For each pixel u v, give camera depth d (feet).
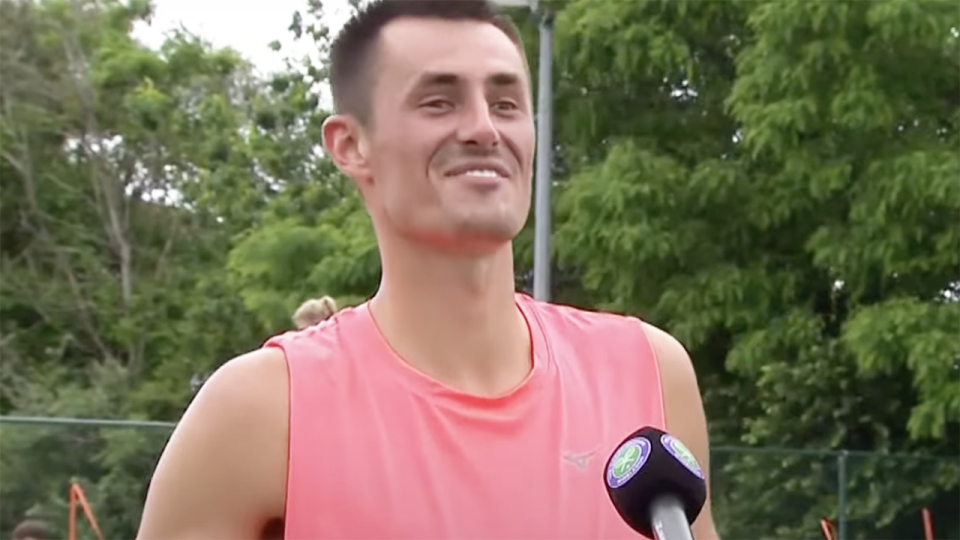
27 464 34.19
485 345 8.03
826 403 51.80
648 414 8.32
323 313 22.59
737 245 52.90
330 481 7.62
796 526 43.45
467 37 7.89
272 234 65.57
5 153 95.96
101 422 34.65
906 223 48.37
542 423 7.95
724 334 54.70
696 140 55.67
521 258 55.16
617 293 52.65
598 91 56.24
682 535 7.02
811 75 48.14
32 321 96.53
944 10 47.29
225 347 91.76
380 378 7.88
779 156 49.52
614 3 52.90
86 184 98.58
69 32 98.22
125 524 34.47
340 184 91.50
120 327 94.27
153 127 98.43
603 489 7.89
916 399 50.85
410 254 7.98
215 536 7.73
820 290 53.57
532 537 7.68
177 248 99.14
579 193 50.93
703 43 54.85
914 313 47.09
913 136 50.11
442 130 7.77
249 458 7.73
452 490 7.66
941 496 45.62
